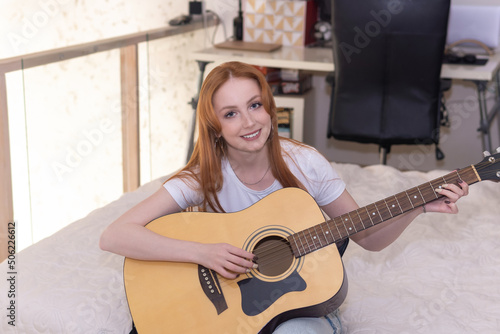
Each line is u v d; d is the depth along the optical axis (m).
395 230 1.34
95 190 2.88
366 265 1.69
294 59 3.05
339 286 1.24
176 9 3.59
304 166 1.41
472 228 1.87
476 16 3.14
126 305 1.47
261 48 3.28
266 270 1.30
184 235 1.33
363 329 1.35
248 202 1.41
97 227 1.85
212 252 1.27
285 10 3.38
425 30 2.62
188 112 3.46
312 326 1.24
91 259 1.66
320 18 3.57
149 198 1.39
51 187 2.58
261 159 1.38
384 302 1.47
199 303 1.26
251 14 3.46
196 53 3.17
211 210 1.45
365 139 2.92
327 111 3.71
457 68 2.80
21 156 2.38
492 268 1.62
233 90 1.27
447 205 1.28
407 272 1.64
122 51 2.84
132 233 1.31
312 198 1.35
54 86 2.48
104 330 1.41
